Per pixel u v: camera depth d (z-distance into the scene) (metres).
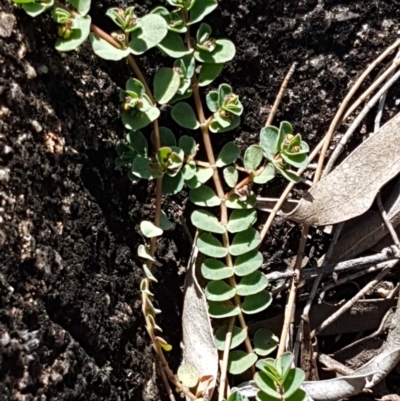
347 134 0.27
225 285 0.25
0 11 0.20
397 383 0.28
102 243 0.23
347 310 0.28
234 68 0.27
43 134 0.21
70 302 0.21
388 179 0.26
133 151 0.24
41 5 0.21
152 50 0.26
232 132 0.27
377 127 0.27
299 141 0.25
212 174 0.26
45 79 0.22
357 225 0.28
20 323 0.19
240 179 0.27
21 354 0.19
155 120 0.24
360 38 0.28
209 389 0.24
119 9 0.23
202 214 0.26
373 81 0.28
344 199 0.26
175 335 0.26
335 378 0.25
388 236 0.28
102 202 0.24
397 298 0.28
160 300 0.26
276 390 0.24
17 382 0.19
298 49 0.28
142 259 0.25
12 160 0.20
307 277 0.27
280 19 0.27
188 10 0.25
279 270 0.28
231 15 0.27
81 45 0.24
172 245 0.26
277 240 0.28
